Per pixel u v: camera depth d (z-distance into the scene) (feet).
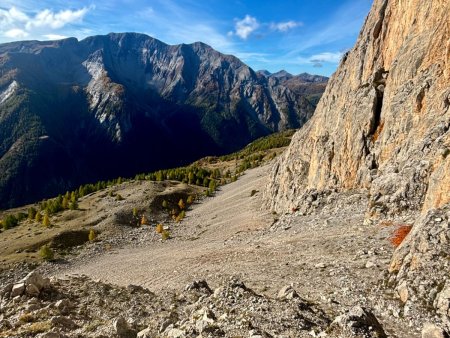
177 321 72.08
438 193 99.76
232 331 58.80
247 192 438.81
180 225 376.89
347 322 57.41
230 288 84.28
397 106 173.78
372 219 140.67
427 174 134.10
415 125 159.84
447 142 132.57
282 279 110.01
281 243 159.84
